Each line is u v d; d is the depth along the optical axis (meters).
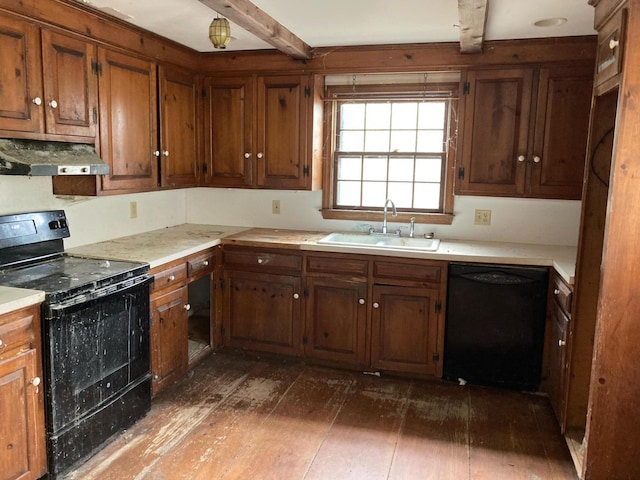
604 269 2.02
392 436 2.65
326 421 2.79
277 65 3.63
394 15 2.76
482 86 3.31
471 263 3.13
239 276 3.60
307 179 3.70
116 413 2.54
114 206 3.43
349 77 3.76
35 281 2.29
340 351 3.46
